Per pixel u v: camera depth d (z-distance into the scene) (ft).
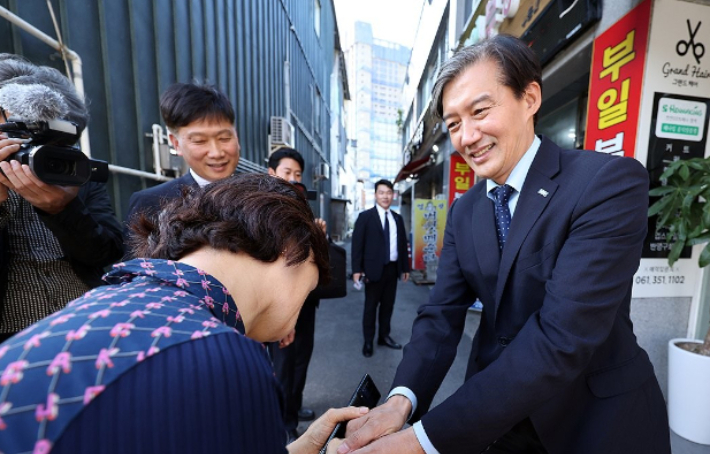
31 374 0.79
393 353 9.56
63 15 6.11
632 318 5.72
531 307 2.42
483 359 2.95
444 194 18.83
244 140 16.37
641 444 2.34
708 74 5.29
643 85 5.19
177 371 0.87
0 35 5.03
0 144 2.37
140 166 8.27
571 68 7.78
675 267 5.71
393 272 10.04
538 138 2.60
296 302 1.57
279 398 1.12
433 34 24.26
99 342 0.88
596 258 1.89
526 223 2.36
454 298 3.16
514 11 9.49
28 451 0.70
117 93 7.52
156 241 1.46
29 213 3.15
